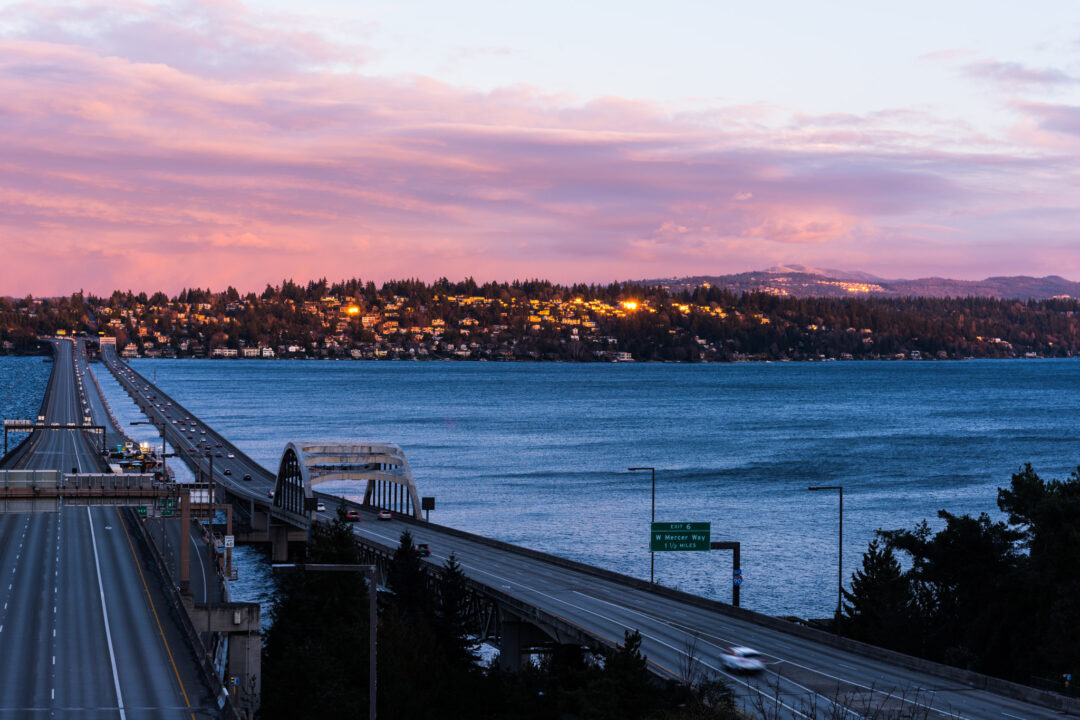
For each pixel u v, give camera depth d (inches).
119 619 3457.2
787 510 7377.0
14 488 3757.4
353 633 3270.2
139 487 3905.0
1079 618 2974.9
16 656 2974.9
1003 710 2365.9
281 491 6417.3
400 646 3233.3
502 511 7278.5
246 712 2819.9
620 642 2938.0
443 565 4254.4
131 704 2544.3
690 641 3006.9
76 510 6245.1
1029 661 3161.9
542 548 6033.5
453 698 3115.2
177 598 3609.7
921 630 3604.8
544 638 3644.2
